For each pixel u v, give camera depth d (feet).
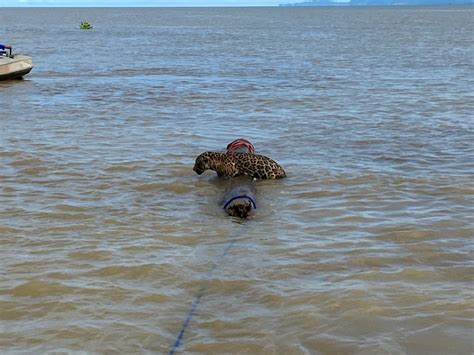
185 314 21.63
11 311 21.80
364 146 42.55
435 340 20.01
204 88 72.28
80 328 20.88
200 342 20.17
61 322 21.21
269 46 156.76
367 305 21.84
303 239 27.14
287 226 28.58
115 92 68.44
